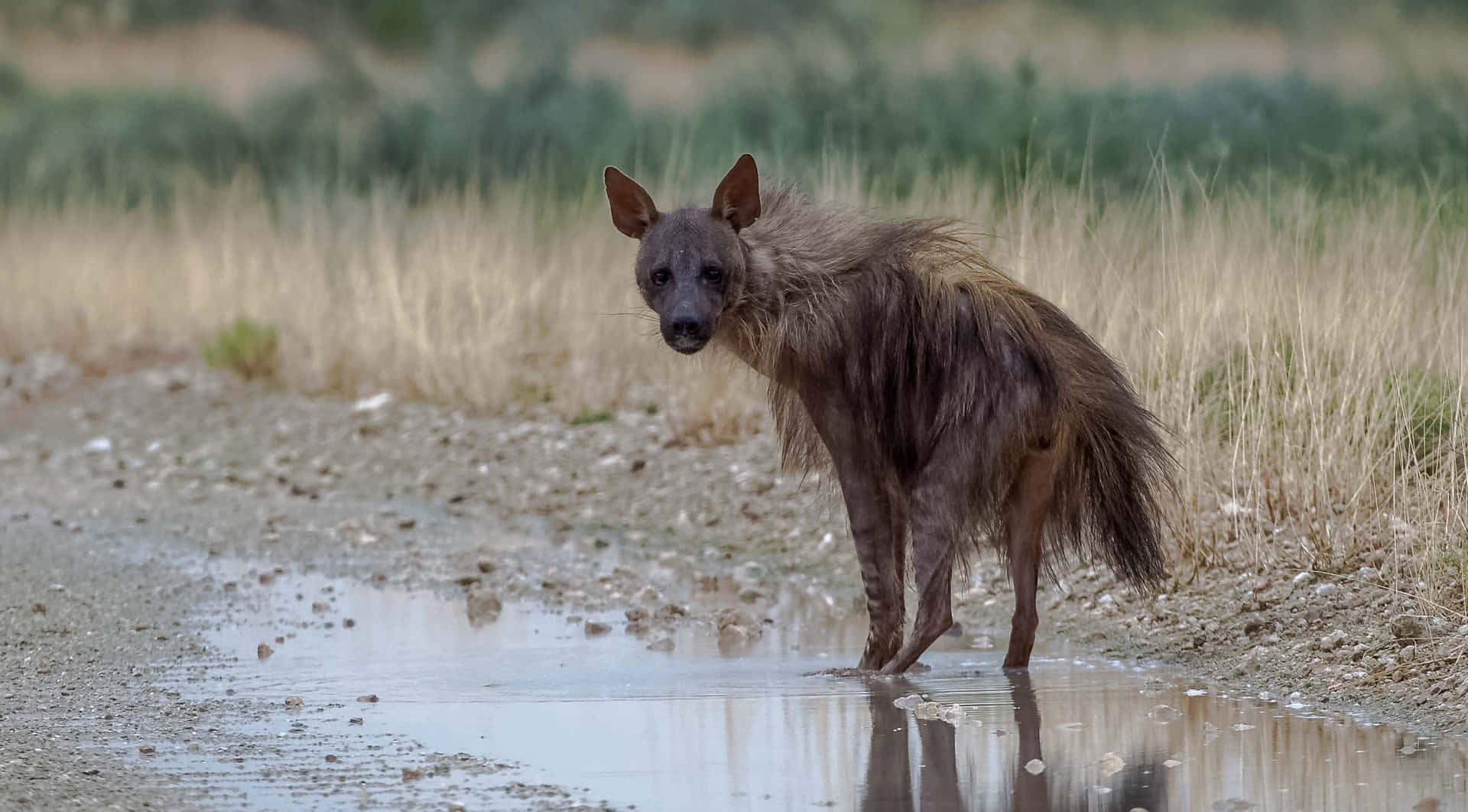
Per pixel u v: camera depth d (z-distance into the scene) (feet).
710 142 167.02
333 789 52.29
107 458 129.39
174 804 50.70
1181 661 67.92
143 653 73.61
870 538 67.62
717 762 54.54
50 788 52.13
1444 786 48.98
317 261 151.74
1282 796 48.78
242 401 143.33
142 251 176.35
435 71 257.55
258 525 105.50
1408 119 126.00
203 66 378.12
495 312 134.21
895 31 334.65
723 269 65.26
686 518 101.91
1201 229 89.92
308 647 74.90
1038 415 64.85
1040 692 63.26
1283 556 75.00
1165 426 75.36
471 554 95.86
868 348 65.92
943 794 50.49
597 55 370.73
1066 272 87.51
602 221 141.38
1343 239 89.56
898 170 121.49
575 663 70.69
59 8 409.49
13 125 256.11
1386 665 61.57
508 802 50.65
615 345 128.88
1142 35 349.82
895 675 66.90
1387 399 79.00
